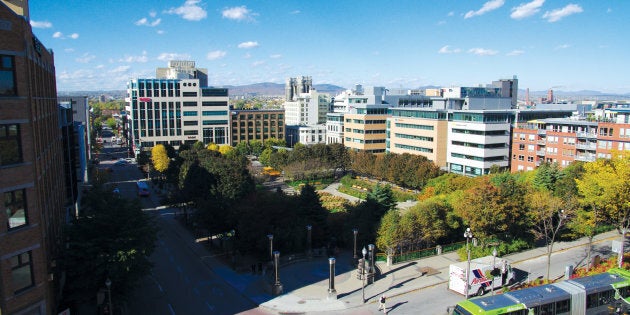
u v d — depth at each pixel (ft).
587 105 483.10
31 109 96.22
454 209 185.37
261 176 348.38
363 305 136.05
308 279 155.63
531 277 155.84
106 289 117.80
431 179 291.38
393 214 175.42
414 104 549.54
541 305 110.83
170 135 526.57
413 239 174.50
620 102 538.88
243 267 170.09
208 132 547.08
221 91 547.90
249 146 548.72
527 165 352.90
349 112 500.74
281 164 389.19
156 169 364.38
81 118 358.84
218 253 186.91
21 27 93.20
